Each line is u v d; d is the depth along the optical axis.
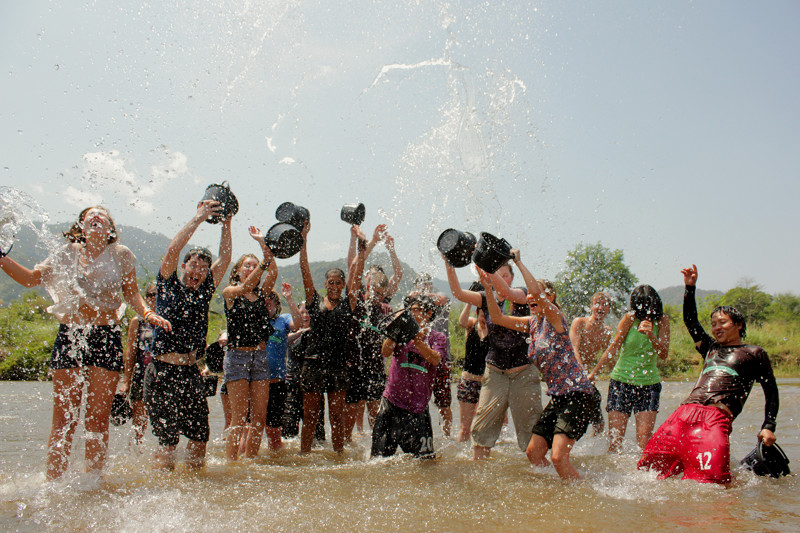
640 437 5.16
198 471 4.15
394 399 4.73
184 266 4.39
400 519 2.96
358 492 3.52
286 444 5.74
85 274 3.87
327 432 6.62
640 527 2.82
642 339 5.23
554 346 4.23
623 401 5.20
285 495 3.43
